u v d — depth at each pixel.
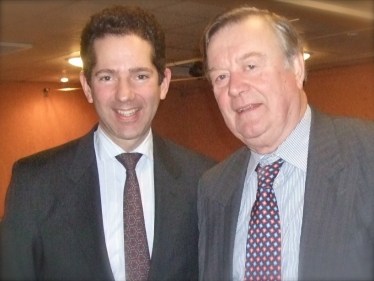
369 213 1.44
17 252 1.48
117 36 1.65
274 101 1.60
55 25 4.07
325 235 1.46
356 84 7.71
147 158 1.83
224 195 1.76
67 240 1.66
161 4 4.00
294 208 1.57
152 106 1.74
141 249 1.73
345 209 1.46
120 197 1.77
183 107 10.41
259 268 1.56
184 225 1.81
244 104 1.61
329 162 1.54
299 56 1.68
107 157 1.79
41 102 8.52
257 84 1.59
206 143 10.10
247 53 1.59
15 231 1.64
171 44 5.79
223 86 1.67
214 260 1.71
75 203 1.70
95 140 1.85
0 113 8.08
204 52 1.73
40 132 8.49
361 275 1.12
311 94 8.27
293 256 1.52
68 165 1.75
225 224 1.72
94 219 1.70
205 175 1.87
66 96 8.81
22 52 5.24
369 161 1.50
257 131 1.61
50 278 1.65
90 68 1.69
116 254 1.72
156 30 1.72
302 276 1.45
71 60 6.00
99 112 1.72
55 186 1.71
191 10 4.23
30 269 1.56
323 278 1.41
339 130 1.62
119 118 1.70
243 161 1.80
